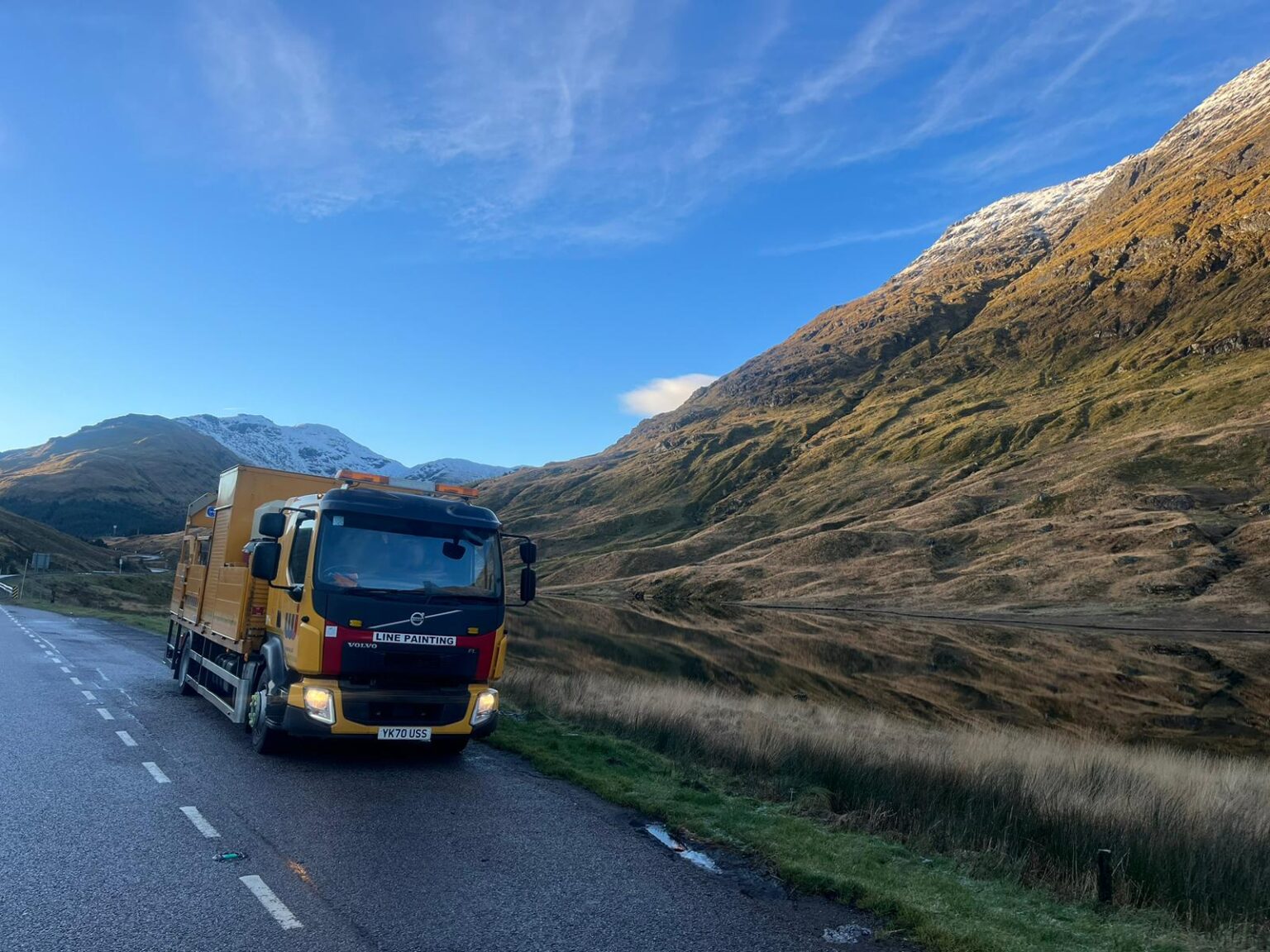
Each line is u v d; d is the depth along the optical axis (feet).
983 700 100.32
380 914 18.13
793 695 94.12
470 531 34.76
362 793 28.63
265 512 40.06
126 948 15.75
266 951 15.96
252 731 36.40
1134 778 43.78
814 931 19.04
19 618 112.78
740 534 511.40
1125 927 21.30
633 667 110.42
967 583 322.34
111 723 38.78
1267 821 32.35
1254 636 212.64
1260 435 395.34
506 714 47.37
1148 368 612.70
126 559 380.58
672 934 18.20
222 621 41.32
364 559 32.40
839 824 30.04
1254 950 20.79
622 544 577.43
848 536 413.18
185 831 23.16
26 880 18.90
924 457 573.74
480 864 21.91
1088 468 428.56
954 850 28.09
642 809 28.60
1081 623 252.01
